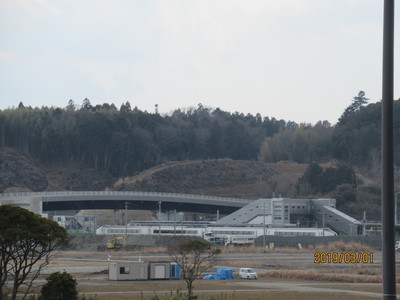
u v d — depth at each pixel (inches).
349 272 6053.2
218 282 5029.5
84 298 3297.2
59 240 3038.9
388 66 1125.1
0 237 2822.3
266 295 3900.1
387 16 1130.7
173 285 4589.1
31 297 3420.3
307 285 4758.9
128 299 3528.5
